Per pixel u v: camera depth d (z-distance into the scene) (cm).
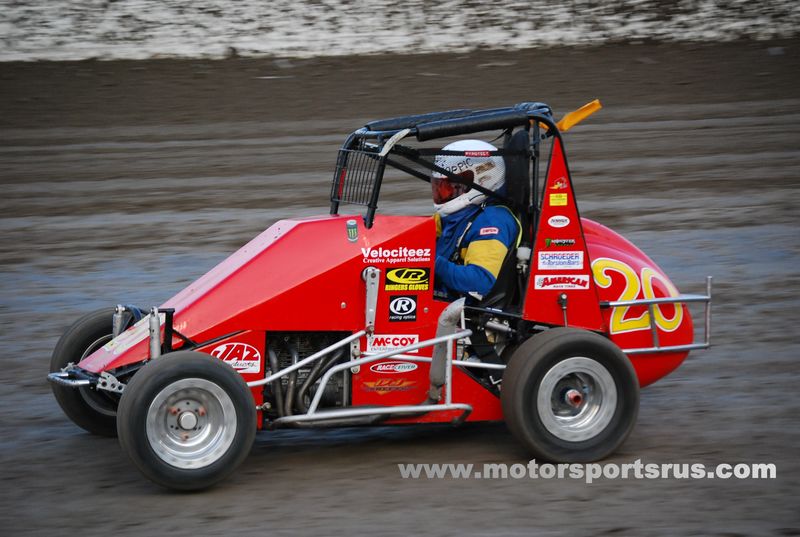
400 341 806
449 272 823
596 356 784
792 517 691
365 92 3288
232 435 729
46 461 821
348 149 887
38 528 684
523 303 833
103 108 3127
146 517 699
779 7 4153
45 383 1040
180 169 2358
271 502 723
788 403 952
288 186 2162
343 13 3981
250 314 779
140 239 1739
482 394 825
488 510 704
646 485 750
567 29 4069
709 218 1816
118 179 2262
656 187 2084
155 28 3903
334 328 794
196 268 1539
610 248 894
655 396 980
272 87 3384
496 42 3991
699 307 1295
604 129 2731
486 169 842
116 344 809
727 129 2697
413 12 4016
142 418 705
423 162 812
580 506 710
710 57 3747
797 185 2077
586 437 790
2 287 1444
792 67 3556
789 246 1612
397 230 802
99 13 3894
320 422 773
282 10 3972
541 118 825
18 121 2956
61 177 2291
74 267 1558
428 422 812
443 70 3588
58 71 3591
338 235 810
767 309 1283
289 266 797
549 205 824
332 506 714
